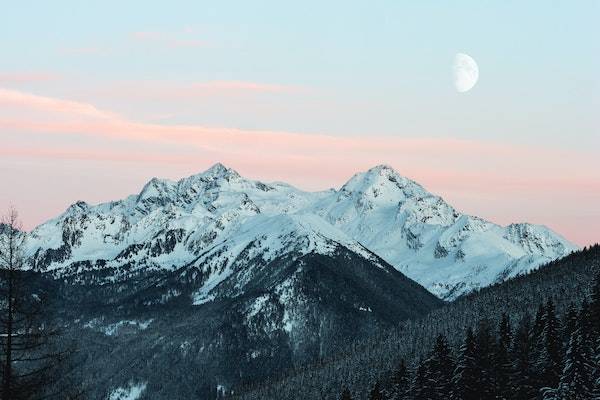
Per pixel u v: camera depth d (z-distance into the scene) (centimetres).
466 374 16675
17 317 4853
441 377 17312
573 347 15875
